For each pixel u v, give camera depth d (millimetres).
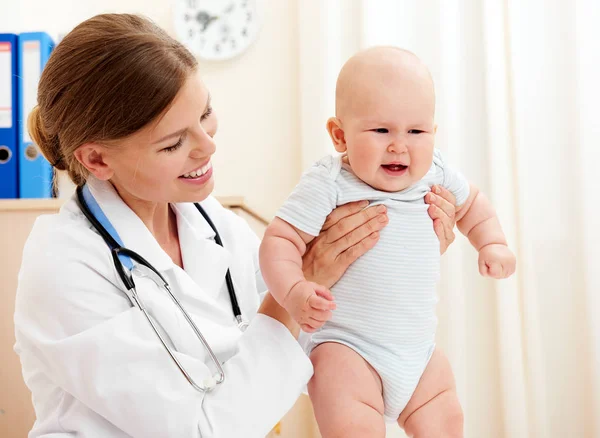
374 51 1000
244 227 1291
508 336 1964
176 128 928
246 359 937
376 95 948
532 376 1975
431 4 2006
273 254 957
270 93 2201
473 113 2023
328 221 991
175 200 1004
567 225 1973
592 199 1918
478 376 2035
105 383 859
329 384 941
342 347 963
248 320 1149
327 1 2041
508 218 1964
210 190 1019
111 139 935
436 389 999
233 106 2209
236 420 886
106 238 1002
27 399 1580
